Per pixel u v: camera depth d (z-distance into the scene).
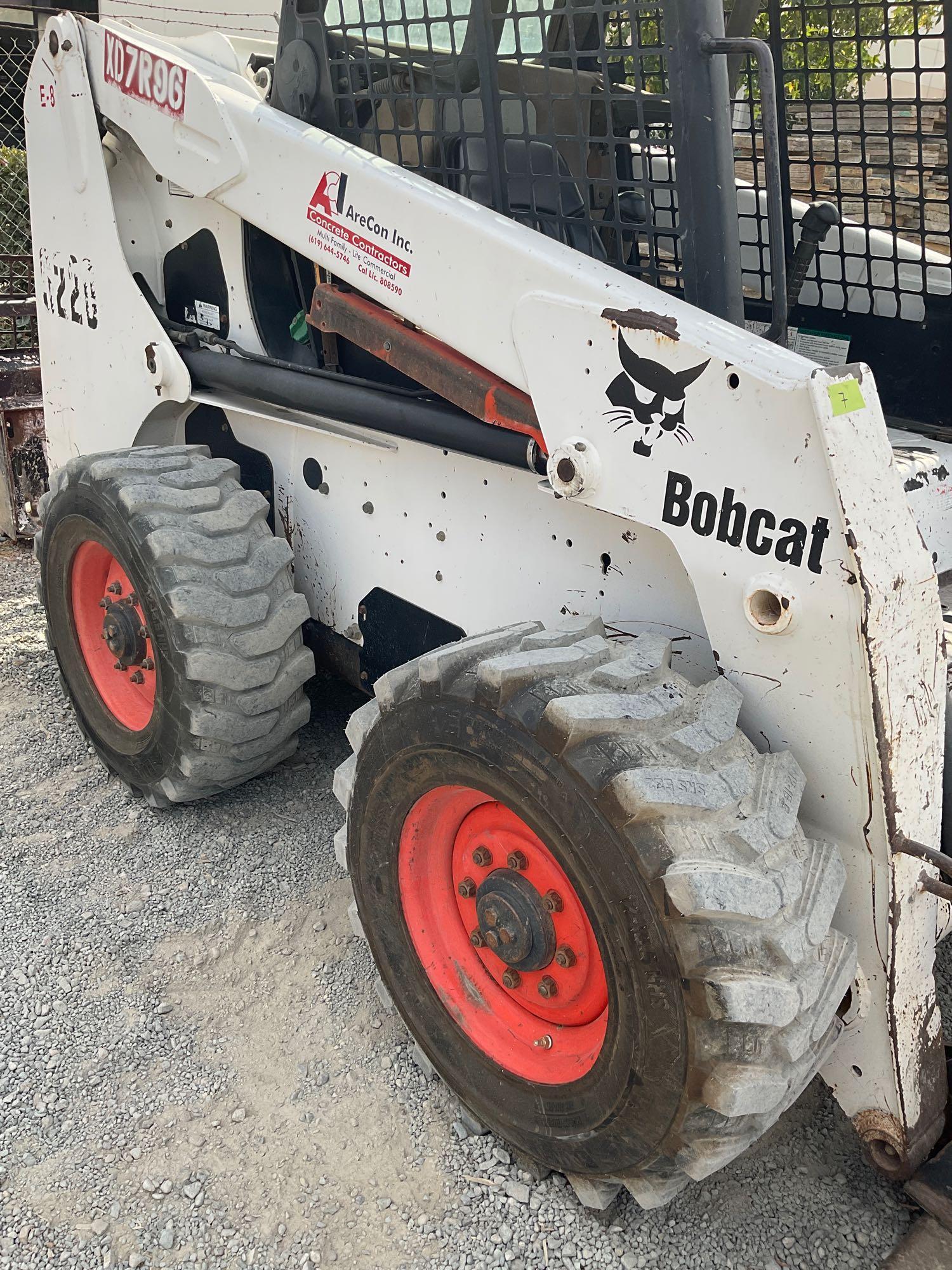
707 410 1.69
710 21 1.74
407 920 2.11
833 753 1.70
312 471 2.83
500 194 2.10
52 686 3.74
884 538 1.61
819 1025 1.63
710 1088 1.58
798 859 1.66
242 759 2.79
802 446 1.58
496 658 1.79
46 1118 2.14
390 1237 1.92
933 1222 1.83
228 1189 2.00
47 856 2.88
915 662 1.68
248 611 2.63
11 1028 2.34
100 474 2.70
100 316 3.15
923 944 1.80
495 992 2.06
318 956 2.55
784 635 1.69
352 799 2.14
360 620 2.82
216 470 2.77
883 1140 1.86
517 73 2.19
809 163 2.59
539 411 1.96
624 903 1.61
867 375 1.62
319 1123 2.14
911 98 2.37
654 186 1.91
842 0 2.36
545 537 2.24
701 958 1.55
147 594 2.62
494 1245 1.90
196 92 2.56
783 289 1.87
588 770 1.63
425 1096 2.20
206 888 2.76
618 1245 1.89
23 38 6.17
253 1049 2.31
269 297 2.85
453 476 2.42
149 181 3.05
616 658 1.83
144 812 3.06
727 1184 2.00
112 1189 2.00
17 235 5.36
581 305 1.83
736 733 1.72
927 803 1.75
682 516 1.77
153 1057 2.28
